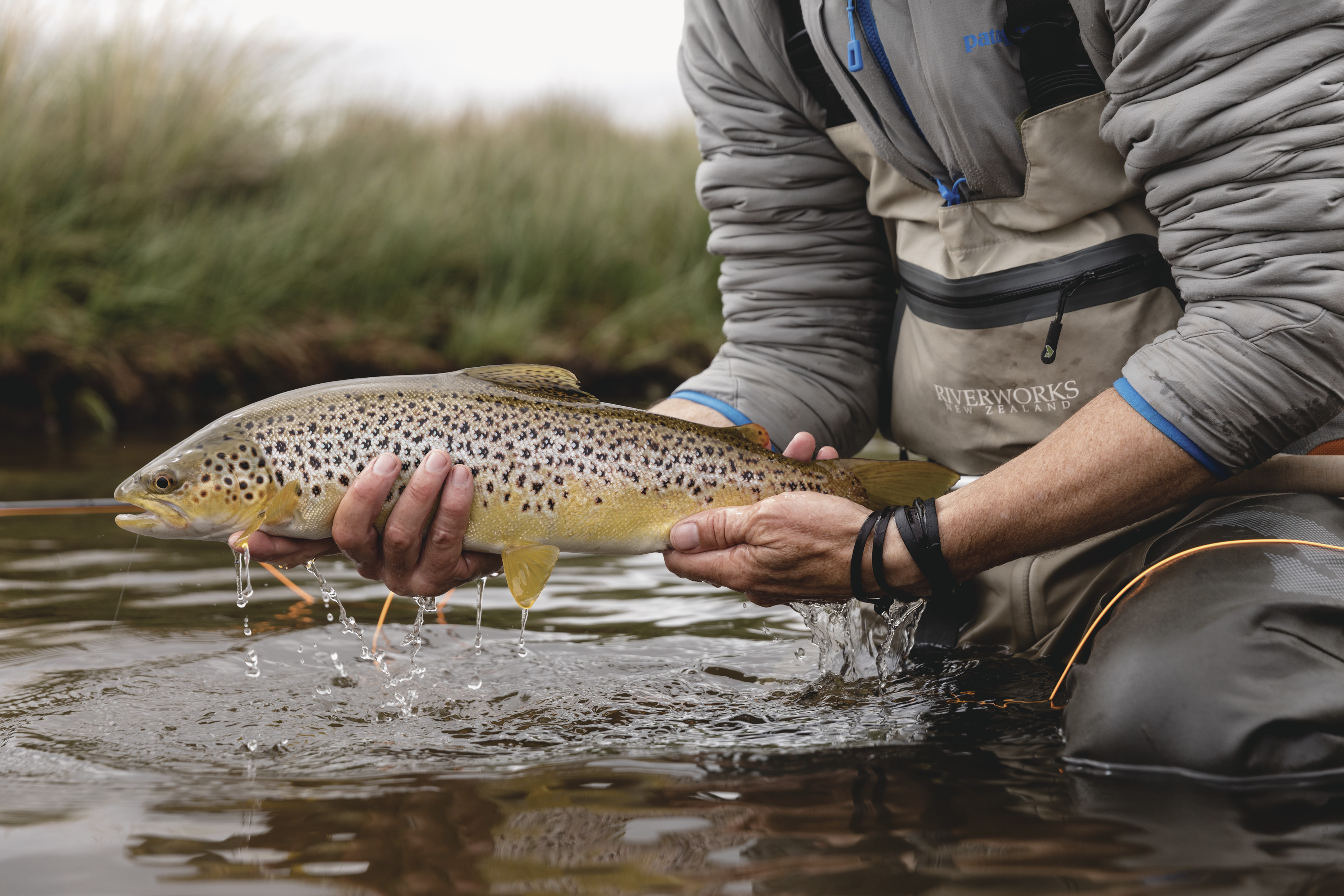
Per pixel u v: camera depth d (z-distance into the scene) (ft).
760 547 6.97
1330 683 5.46
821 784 5.63
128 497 6.91
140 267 25.55
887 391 9.27
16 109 26.32
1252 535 6.33
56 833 5.06
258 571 11.06
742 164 8.85
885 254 9.25
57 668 7.80
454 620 9.41
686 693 7.42
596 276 33.50
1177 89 6.26
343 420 7.06
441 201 33.04
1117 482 6.32
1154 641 5.87
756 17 8.30
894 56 7.41
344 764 6.06
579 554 12.37
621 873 4.60
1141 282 7.32
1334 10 5.89
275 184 31.45
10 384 22.85
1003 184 7.43
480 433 7.08
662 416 7.40
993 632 8.45
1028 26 6.98
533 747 6.33
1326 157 5.91
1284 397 6.05
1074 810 5.17
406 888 4.49
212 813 5.30
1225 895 4.29
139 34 29.12
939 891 4.39
